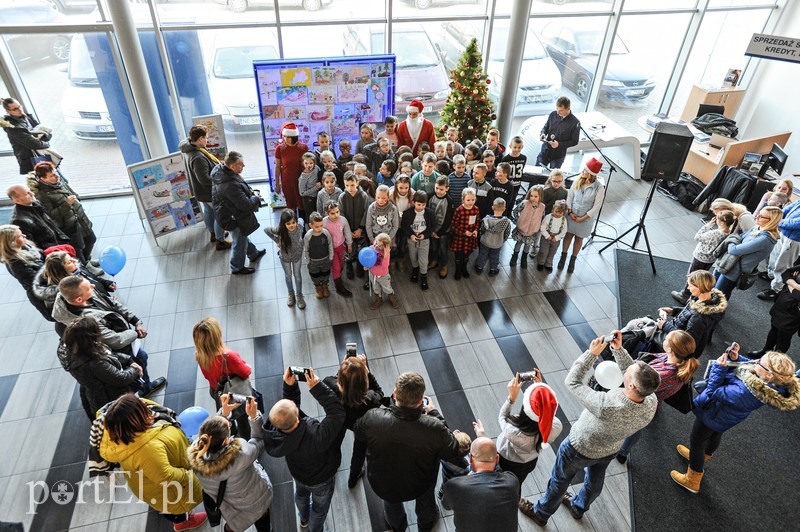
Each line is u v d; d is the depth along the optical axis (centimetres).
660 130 566
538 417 285
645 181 813
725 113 856
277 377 474
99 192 727
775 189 547
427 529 341
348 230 537
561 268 621
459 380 477
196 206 654
